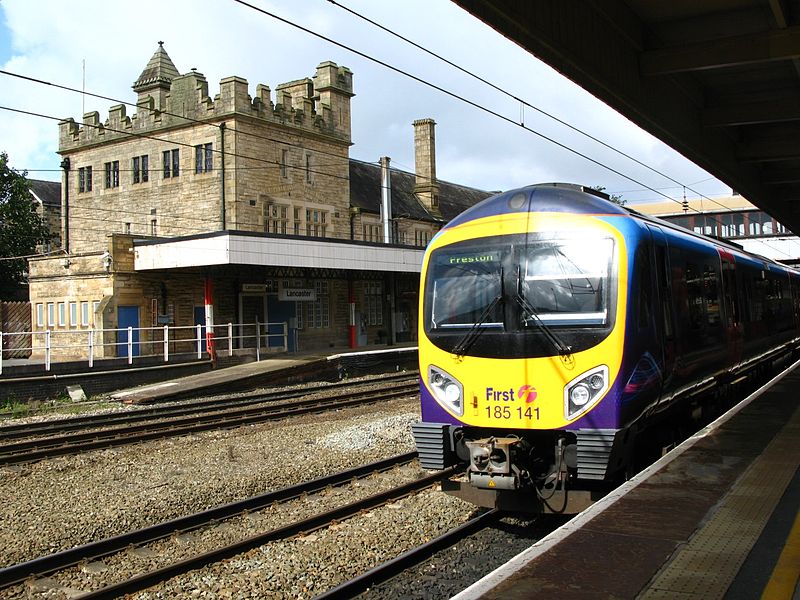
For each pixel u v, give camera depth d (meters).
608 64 10.85
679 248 9.34
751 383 16.08
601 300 7.44
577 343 7.42
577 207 7.92
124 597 6.34
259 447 13.12
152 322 27.42
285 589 6.50
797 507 5.80
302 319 32.69
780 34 11.04
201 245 25.03
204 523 8.41
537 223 7.93
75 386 20.97
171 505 9.36
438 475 10.38
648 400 7.82
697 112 14.98
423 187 44.56
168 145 33.28
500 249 8.00
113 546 7.56
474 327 7.91
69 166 37.44
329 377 26.22
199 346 25.14
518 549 7.41
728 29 11.58
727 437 8.52
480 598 4.32
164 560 7.32
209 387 21.66
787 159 17.88
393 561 6.77
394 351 29.39
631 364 7.42
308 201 34.38
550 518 8.36
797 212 27.69
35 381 20.05
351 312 33.94
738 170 18.33
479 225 8.25
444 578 6.65
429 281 8.38
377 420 15.73
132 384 22.55
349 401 18.83
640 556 4.86
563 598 4.26
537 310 7.65
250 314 30.33
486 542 7.64
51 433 15.60
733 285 12.43
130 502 9.53
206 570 6.91
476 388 7.84
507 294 7.81
